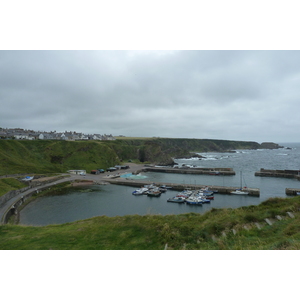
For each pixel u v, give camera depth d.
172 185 80.94
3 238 17.42
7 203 49.53
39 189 68.75
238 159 195.38
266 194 70.88
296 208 17.45
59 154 117.19
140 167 138.12
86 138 198.00
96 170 108.94
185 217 19.97
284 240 10.84
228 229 14.71
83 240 15.90
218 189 74.25
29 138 144.88
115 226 18.61
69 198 65.19
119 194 70.88
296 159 189.50
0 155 87.75
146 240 15.13
